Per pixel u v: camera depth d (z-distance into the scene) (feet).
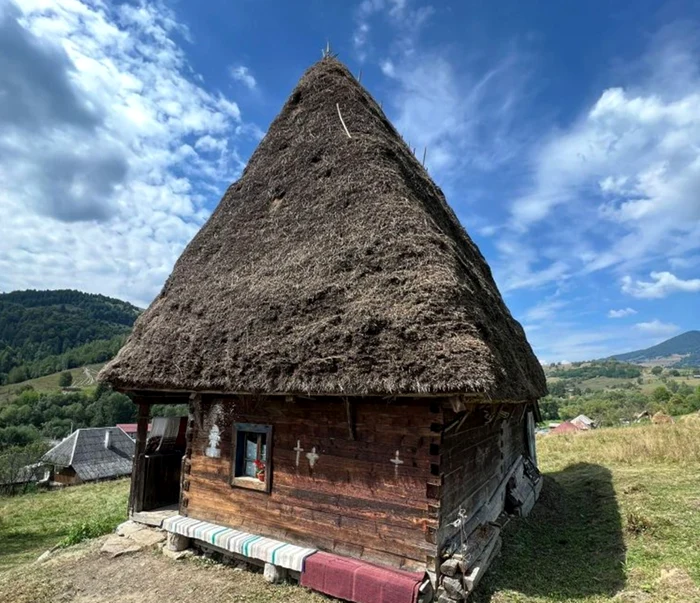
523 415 36.22
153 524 24.90
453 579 15.16
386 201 21.08
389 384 15.12
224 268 25.52
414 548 16.07
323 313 18.78
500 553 20.27
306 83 31.86
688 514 24.13
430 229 19.81
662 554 19.67
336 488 18.25
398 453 17.02
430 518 15.94
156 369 21.83
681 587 16.69
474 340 15.17
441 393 14.73
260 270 23.22
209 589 17.81
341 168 24.36
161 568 20.08
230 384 18.99
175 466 29.09
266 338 19.35
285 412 20.26
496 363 15.70
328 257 20.71
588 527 24.75
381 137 26.48
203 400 23.34
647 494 28.45
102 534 26.45
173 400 29.19
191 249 29.30
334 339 17.28
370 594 15.25
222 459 22.03
